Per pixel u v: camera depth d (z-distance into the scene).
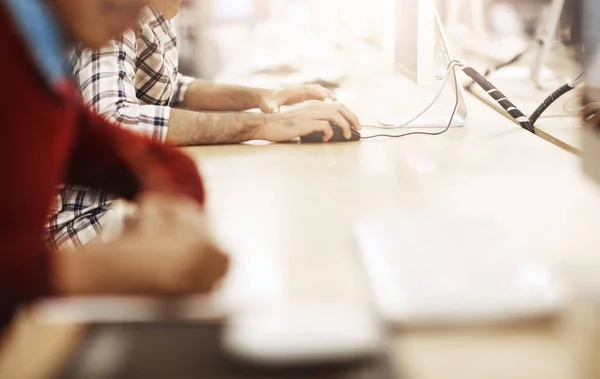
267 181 1.21
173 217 0.85
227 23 3.42
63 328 0.62
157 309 0.66
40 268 0.70
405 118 1.75
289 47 2.87
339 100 2.01
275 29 3.30
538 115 1.70
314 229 0.94
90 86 1.51
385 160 1.36
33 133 0.97
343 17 2.58
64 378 0.55
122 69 1.55
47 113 0.99
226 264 0.79
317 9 3.13
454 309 0.65
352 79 2.24
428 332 0.63
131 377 0.55
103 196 1.50
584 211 1.00
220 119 1.54
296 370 0.56
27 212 0.99
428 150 1.44
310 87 1.99
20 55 0.94
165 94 1.95
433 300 0.67
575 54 2.28
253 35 3.21
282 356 0.57
